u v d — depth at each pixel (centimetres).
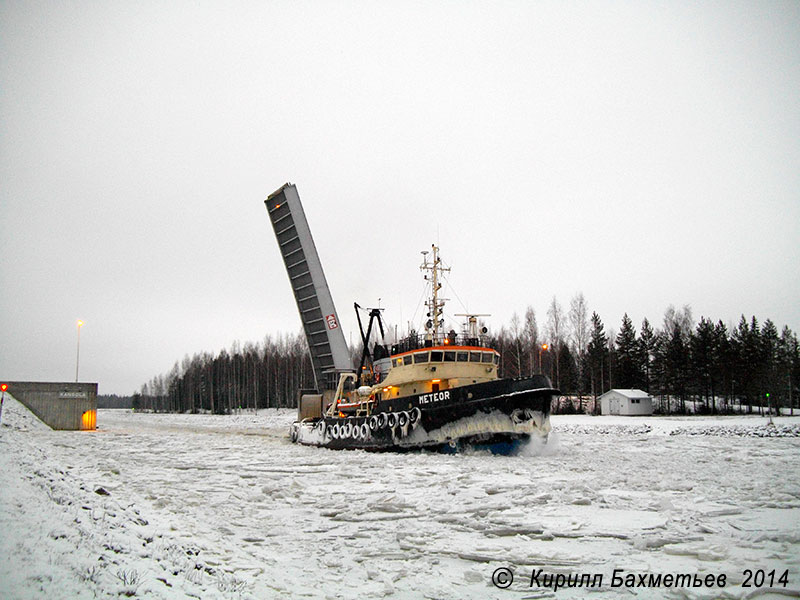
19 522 782
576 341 7300
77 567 664
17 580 577
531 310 7331
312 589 843
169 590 685
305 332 3906
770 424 3872
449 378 2597
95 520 968
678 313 8575
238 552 1031
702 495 1503
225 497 1588
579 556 973
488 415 2294
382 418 2700
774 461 2283
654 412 6781
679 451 2703
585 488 1564
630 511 1312
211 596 715
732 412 6275
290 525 1266
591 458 2341
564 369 6994
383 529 1214
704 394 6825
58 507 969
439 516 1293
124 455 2789
